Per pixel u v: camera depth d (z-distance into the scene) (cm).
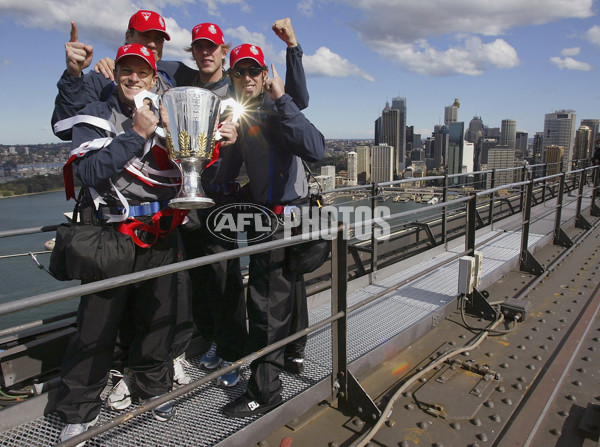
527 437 226
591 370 298
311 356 278
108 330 192
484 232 678
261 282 222
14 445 189
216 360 264
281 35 221
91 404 195
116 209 185
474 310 384
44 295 127
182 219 197
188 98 172
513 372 292
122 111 191
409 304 371
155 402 165
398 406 254
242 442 205
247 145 215
